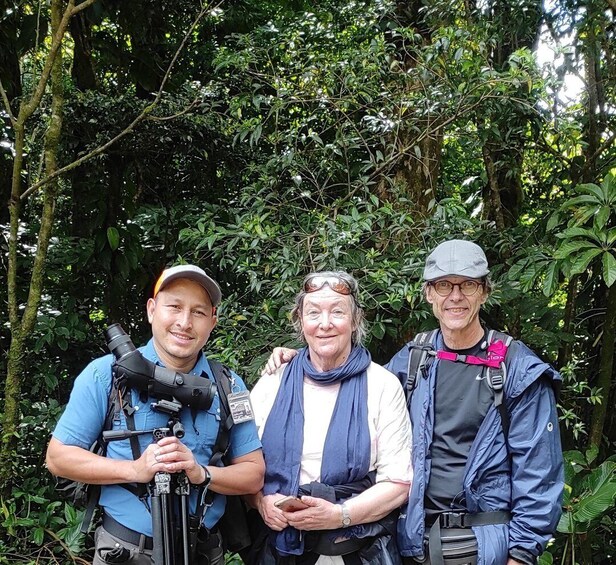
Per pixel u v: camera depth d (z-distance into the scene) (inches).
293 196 134.3
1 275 152.9
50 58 101.6
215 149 166.7
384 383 79.4
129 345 68.1
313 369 80.3
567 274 110.2
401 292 110.0
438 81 129.1
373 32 146.7
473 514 74.6
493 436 75.4
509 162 157.5
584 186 112.3
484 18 147.4
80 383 67.9
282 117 134.3
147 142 159.9
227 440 71.1
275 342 117.3
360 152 145.9
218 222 137.8
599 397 131.1
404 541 75.9
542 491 73.3
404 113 133.9
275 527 74.0
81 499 68.8
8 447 105.9
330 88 130.5
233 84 145.6
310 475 76.1
